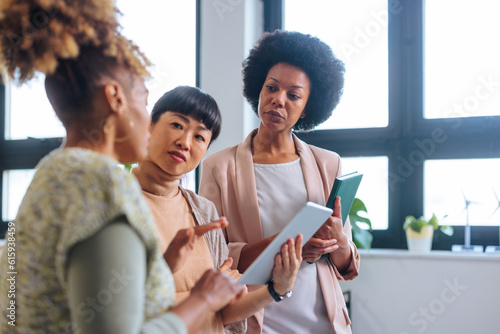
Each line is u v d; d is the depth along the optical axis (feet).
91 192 2.28
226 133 10.04
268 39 6.02
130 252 2.29
